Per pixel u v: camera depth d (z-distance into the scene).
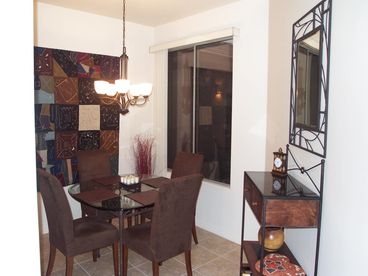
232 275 2.86
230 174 3.58
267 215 1.82
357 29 1.39
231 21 3.43
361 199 1.36
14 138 0.71
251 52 3.25
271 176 2.37
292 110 2.34
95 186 3.07
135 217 3.40
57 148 3.66
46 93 3.53
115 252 2.70
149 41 4.46
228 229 3.62
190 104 4.08
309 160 2.02
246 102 3.33
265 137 3.17
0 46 0.68
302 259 2.12
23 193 0.73
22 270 0.74
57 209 2.38
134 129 4.40
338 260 1.57
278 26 2.74
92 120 3.93
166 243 2.42
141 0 3.35
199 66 3.92
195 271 2.92
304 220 1.81
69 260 2.46
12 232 0.72
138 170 4.33
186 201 2.43
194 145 4.05
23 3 0.70
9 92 0.70
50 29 3.54
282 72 2.63
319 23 1.82
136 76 4.35
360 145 1.37
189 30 3.94
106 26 3.99
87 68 3.83
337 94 1.57
